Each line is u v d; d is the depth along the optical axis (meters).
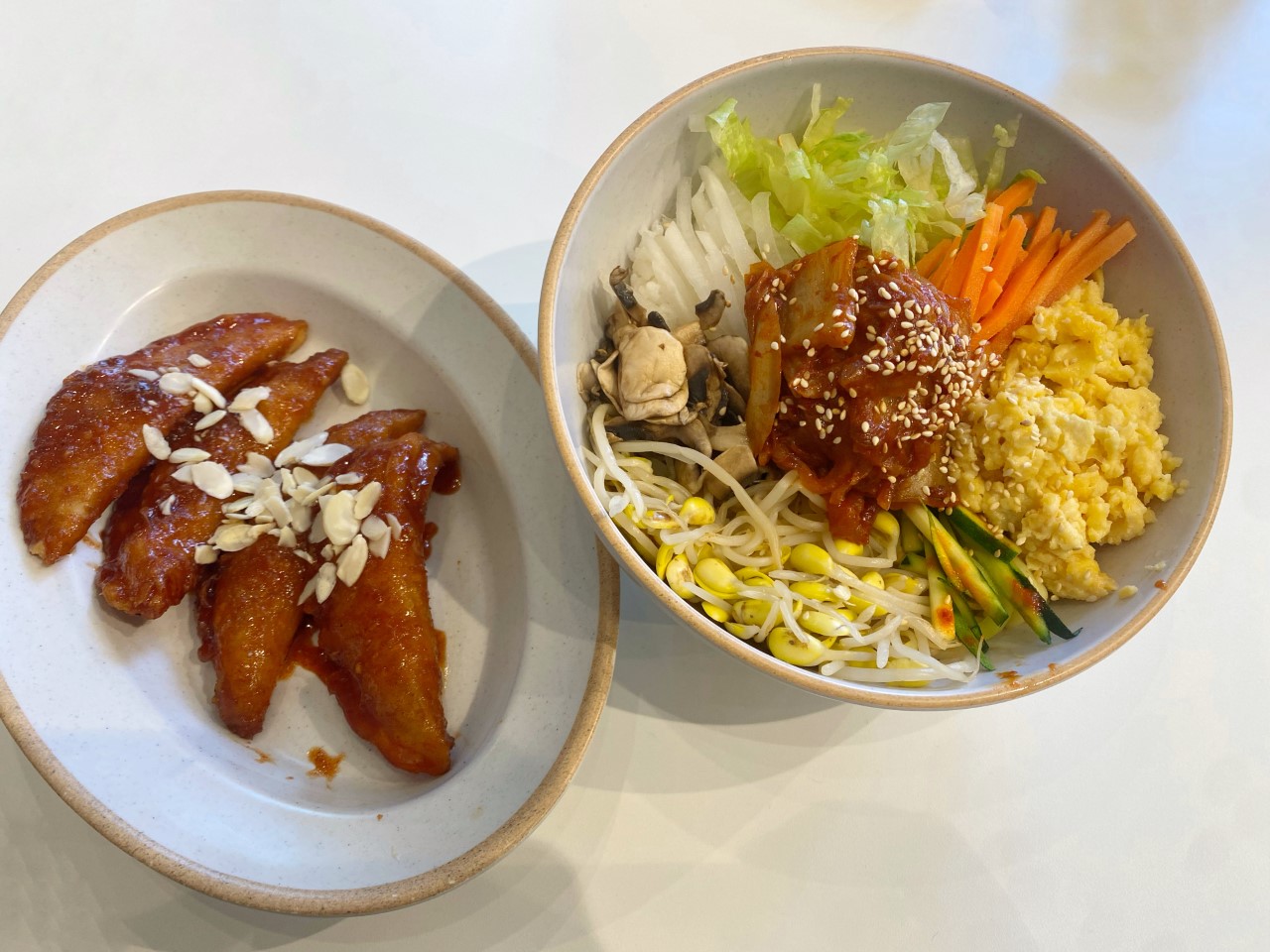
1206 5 0.46
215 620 0.30
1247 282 0.40
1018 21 0.44
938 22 0.44
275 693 0.30
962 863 0.29
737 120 0.32
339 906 0.25
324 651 0.31
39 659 0.27
